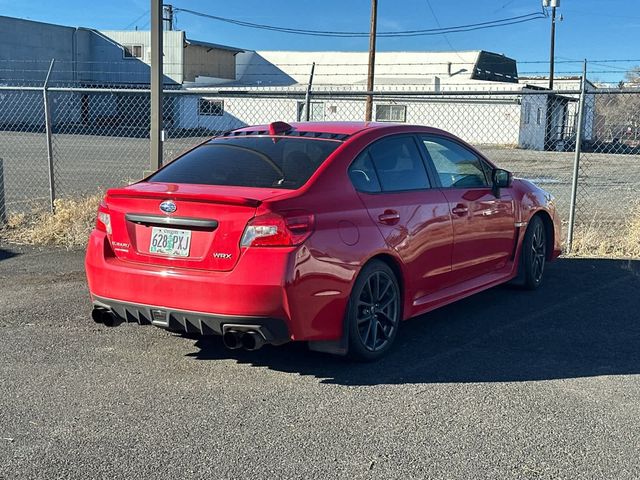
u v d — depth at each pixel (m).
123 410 4.03
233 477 3.26
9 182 16.06
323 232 4.37
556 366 4.79
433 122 39.25
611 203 14.36
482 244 5.96
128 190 4.62
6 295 6.57
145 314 4.50
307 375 4.61
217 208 4.27
